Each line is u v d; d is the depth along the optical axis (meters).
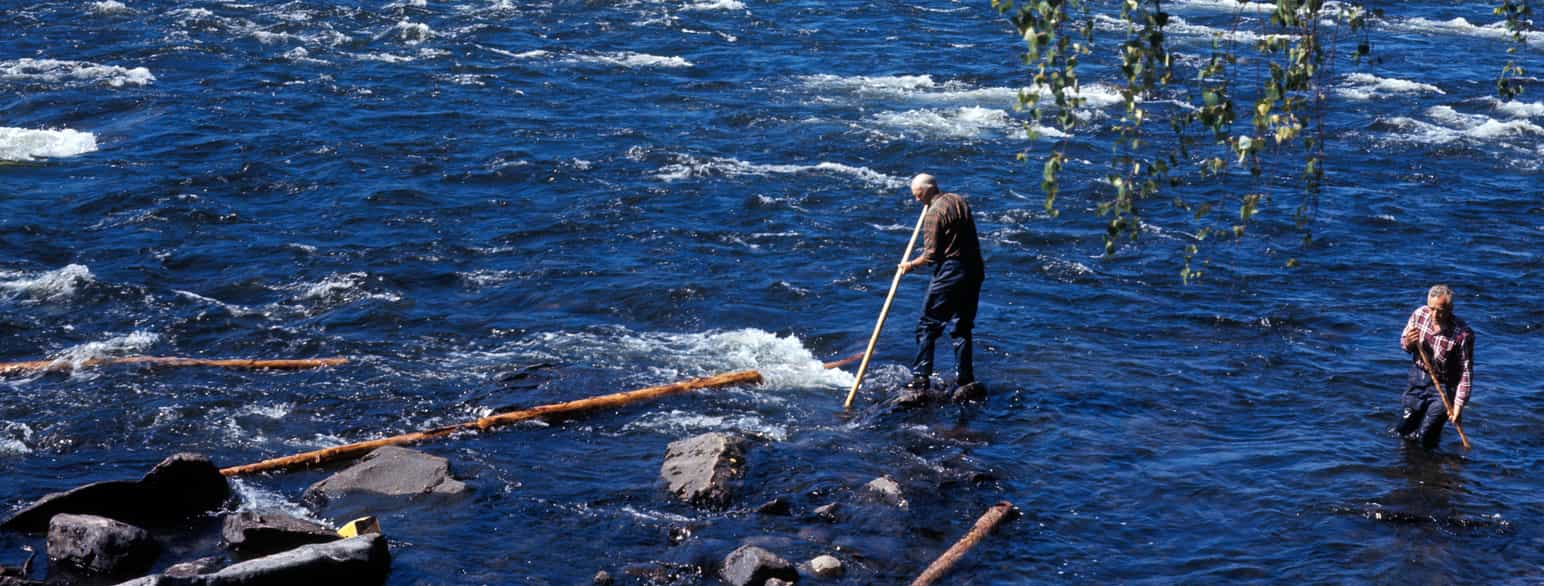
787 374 12.60
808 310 14.56
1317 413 11.73
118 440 10.63
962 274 11.70
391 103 24.11
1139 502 9.88
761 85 26.72
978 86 27.11
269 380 12.08
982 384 12.20
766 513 9.53
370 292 14.73
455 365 12.65
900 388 12.20
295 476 10.06
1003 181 20.23
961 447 10.88
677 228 17.36
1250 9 37.62
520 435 10.99
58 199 17.95
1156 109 24.84
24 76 25.02
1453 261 16.81
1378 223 18.41
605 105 24.61
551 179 19.56
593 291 14.91
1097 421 11.49
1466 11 37.41
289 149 20.78
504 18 32.25
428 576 8.52
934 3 35.91
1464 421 11.51
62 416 11.03
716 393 12.01
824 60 29.17
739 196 19.00
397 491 9.71
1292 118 7.71
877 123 23.66
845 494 9.87
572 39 30.41
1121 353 13.30
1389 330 14.12
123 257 15.74
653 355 13.05
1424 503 9.83
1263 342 13.67
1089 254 16.75
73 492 8.98
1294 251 17.02
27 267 15.23
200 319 13.74
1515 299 15.34
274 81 25.41
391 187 18.95
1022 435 11.15
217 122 22.27
